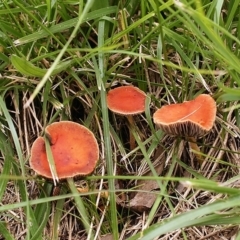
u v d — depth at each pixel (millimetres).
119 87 200
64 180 171
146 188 194
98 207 185
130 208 190
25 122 201
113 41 197
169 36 195
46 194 182
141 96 197
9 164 180
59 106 196
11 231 186
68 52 192
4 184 171
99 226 176
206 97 182
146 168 199
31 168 181
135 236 149
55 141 177
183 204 187
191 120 171
